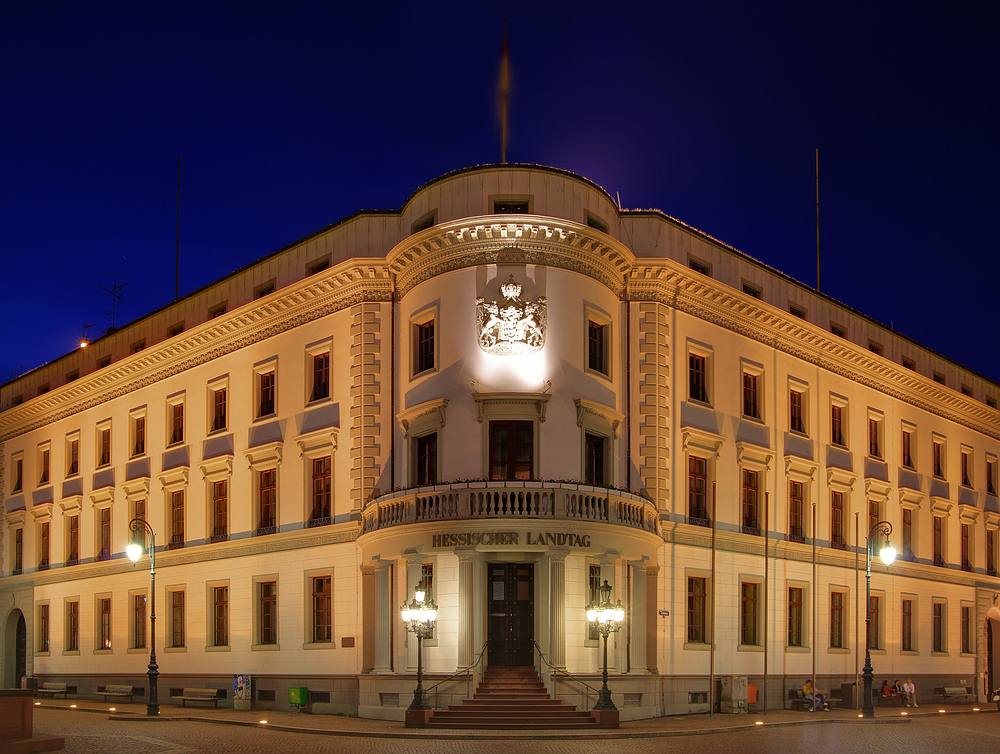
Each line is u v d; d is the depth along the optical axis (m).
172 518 44.03
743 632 37.91
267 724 29.53
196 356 44.19
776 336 41.91
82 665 47.81
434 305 34.19
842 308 46.81
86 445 50.56
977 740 28.64
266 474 39.97
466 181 35.00
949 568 50.50
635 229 37.84
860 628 43.34
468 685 29.66
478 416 32.28
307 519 37.62
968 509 53.25
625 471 35.38
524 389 32.44
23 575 53.28
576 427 32.88
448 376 33.25
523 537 29.98
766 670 36.59
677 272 36.88
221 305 44.09
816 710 37.94
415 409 34.06
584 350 33.78
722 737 27.39
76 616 49.44
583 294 34.03
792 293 43.91
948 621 50.03
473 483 30.47
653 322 36.44
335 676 35.09
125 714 34.16
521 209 34.59
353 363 36.75
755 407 40.66
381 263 36.47
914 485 49.16
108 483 48.19
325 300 38.50
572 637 30.83
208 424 42.69
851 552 43.44
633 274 36.72
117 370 48.22
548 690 29.55
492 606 31.31
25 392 57.12
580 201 35.19
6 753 21.78
